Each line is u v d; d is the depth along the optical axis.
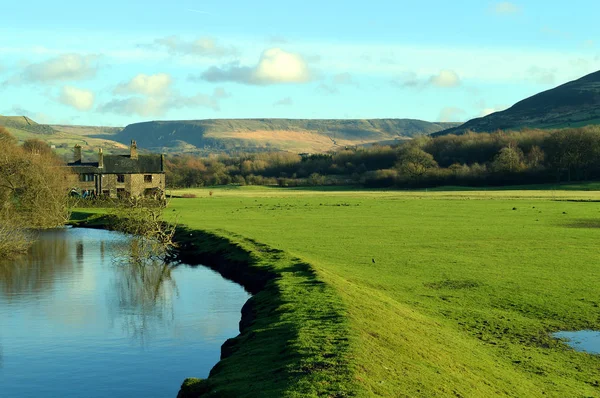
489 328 32.16
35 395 25.47
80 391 25.89
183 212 102.06
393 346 25.88
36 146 177.12
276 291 36.78
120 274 52.88
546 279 43.56
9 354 30.84
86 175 135.50
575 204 110.75
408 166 199.75
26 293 45.22
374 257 53.25
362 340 25.19
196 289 45.75
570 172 185.75
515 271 46.59
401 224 80.38
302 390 19.59
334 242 62.78
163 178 143.12
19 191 93.12
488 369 25.38
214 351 30.97
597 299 37.72
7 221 65.06
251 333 28.78
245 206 116.06
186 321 36.59
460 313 34.91
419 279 43.81
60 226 93.19
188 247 65.19
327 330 26.69
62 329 35.28
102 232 85.19
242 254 54.53
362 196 150.38
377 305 33.47
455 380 22.95
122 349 31.48
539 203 114.38
